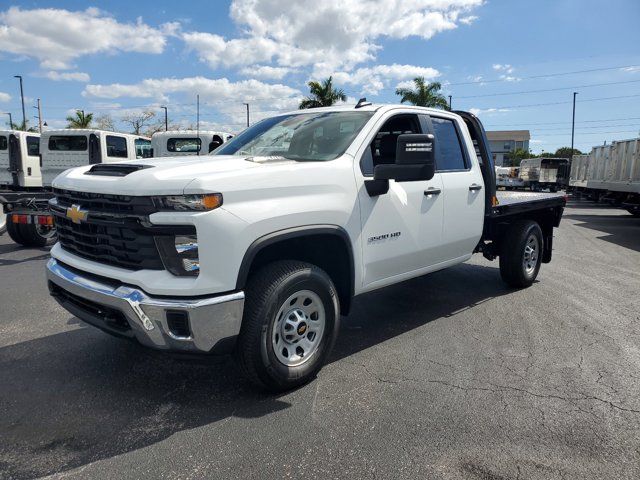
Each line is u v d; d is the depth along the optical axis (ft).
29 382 11.59
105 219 10.02
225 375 11.94
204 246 9.14
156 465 8.43
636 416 10.10
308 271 10.80
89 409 10.34
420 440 9.19
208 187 9.16
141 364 12.58
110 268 10.09
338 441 9.14
